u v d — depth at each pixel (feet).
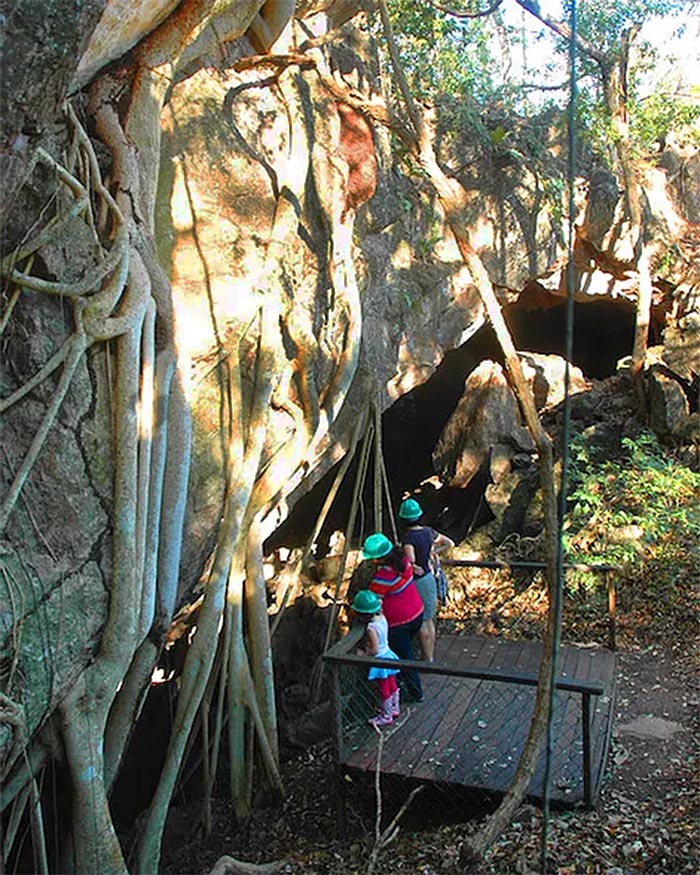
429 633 21.01
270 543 34.40
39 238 12.75
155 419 15.62
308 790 20.89
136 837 18.74
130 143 15.83
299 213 22.03
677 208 39.52
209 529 19.33
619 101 35.04
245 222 20.89
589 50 34.22
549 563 13.88
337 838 17.40
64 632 13.38
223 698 20.86
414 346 30.50
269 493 21.20
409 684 19.84
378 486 27.40
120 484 14.17
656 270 38.09
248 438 20.17
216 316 19.70
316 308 22.84
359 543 32.91
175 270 19.30
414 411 43.52
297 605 28.37
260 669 21.08
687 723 19.90
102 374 14.12
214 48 18.57
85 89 15.31
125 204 15.29
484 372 37.22
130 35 15.08
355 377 26.03
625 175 35.40
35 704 12.98
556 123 35.37
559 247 35.68
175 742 18.31
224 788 22.77
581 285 38.40
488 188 33.37
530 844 14.80
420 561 21.38
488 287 15.97
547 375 39.55
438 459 37.63
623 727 19.84
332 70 24.66
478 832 13.78
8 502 12.30
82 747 14.08
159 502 15.66
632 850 14.51
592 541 28.91
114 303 14.01
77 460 13.57
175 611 20.40
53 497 13.19
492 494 33.88
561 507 9.31
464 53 33.47
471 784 16.16
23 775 13.69
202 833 20.59
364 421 26.78
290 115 22.35
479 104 33.94
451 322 32.19
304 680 26.50
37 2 10.09
